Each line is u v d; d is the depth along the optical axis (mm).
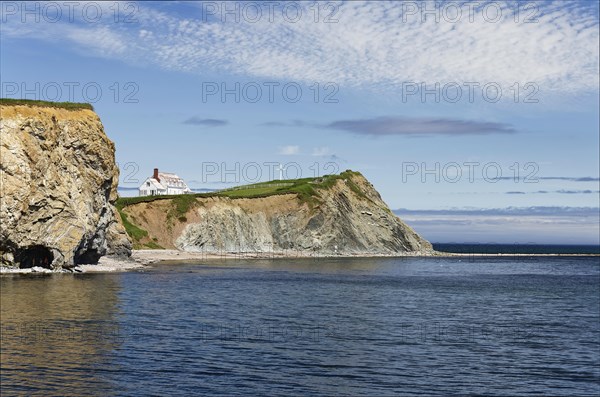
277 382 27000
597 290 85000
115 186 96875
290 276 91312
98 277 72812
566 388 28016
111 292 56938
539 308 60312
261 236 158000
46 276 70438
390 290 75250
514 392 27109
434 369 30625
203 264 113125
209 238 145000
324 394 25609
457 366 31453
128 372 27312
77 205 79625
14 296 50469
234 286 70938
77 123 82062
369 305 57750
